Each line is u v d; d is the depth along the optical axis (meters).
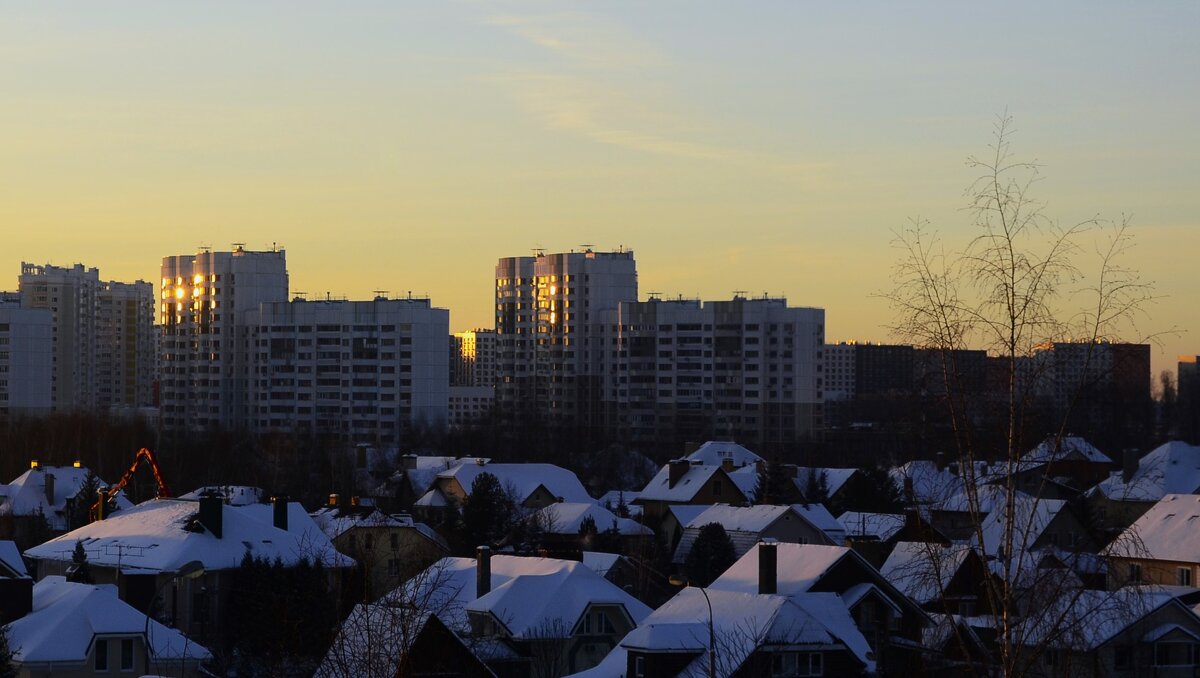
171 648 66.62
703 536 116.00
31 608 68.44
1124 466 138.25
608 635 75.62
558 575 77.12
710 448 189.88
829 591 76.12
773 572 72.75
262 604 75.00
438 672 57.75
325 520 115.06
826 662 63.59
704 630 63.25
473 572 84.25
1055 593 34.53
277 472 175.88
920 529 37.91
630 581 103.19
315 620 69.19
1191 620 71.44
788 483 155.38
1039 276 33.09
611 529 130.75
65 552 89.00
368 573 48.41
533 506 154.00
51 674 63.97
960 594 45.72
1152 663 69.00
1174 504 106.81
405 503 160.62
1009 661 33.88
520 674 72.25
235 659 72.25
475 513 132.00
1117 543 35.94
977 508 34.44
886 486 157.88
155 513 93.31
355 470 185.00
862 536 109.12
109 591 71.12
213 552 84.38
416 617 52.06
